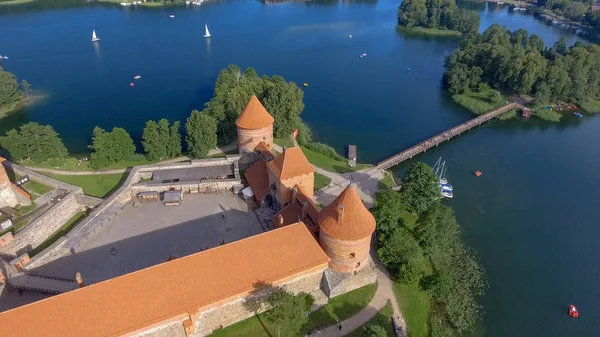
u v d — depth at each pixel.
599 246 78.69
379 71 173.12
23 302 57.38
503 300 66.81
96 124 120.69
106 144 88.69
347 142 115.56
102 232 71.19
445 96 149.62
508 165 105.75
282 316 48.34
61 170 87.38
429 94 151.12
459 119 131.75
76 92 143.50
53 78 155.88
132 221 74.00
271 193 75.31
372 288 60.97
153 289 47.06
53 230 72.38
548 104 141.25
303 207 63.34
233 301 50.41
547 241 79.56
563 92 138.62
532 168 104.69
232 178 84.19
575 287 69.69
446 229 71.94
